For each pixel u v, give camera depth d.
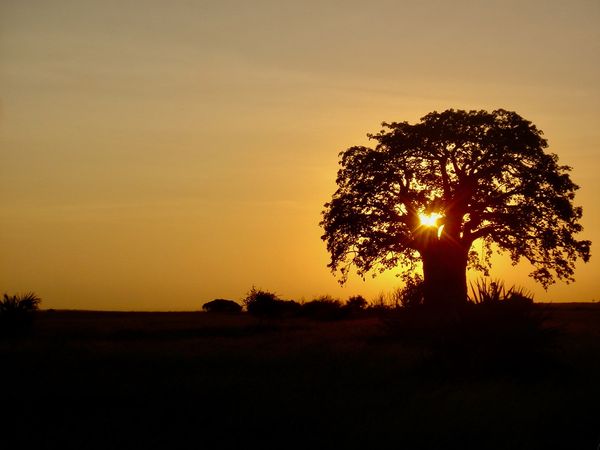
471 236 43.97
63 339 30.78
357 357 21.19
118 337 36.56
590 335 26.52
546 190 44.34
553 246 43.44
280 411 11.93
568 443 9.95
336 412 11.80
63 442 10.14
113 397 13.87
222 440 10.23
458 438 10.20
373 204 45.53
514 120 45.16
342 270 46.22
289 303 69.75
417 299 28.36
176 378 16.28
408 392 14.19
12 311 34.12
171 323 52.84
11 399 13.77
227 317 69.81
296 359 20.91
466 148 43.78
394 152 44.38
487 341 17.59
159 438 10.31
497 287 19.05
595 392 13.59
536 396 13.66
